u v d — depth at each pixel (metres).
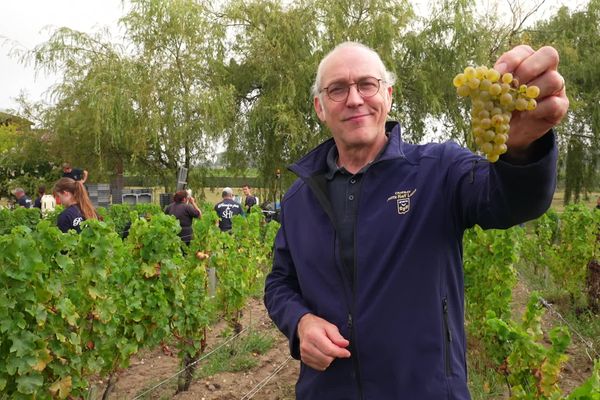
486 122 1.26
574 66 20.55
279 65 17.97
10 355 3.47
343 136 1.99
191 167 18.08
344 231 1.94
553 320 7.18
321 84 2.03
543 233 10.15
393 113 17.67
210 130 16.52
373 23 17.27
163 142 17.12
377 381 1.82
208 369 5.86
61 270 3.88
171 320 5.25
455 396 1.78
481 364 5.16
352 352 1.86
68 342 3.92
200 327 5.46
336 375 1.90
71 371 3.93
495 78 1.24
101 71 16.70
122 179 19.16
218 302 6.90
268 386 5.47
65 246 3.80
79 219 5.95
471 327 5.46
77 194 6.03
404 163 1.91
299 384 2.09
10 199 24.08
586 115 21.12
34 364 3.51
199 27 17.50
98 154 16.69
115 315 4.67
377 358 1.82
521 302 8.74
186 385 5.41
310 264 2.01
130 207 16.52
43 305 3.64
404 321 1.80
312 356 1.82
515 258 5.44
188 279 5.62
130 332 4.90
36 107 20.16
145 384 5.65
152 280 5.02
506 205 1.48
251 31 18.53
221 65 17.98
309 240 2.04
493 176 1.53
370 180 1.92
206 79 17.88
